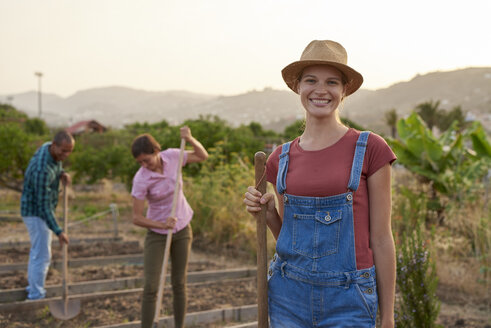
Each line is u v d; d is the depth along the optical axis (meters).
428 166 9.63
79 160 14.81
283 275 2.16
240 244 8.19
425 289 4.07
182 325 4.27
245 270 6.63
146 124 27.09
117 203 14.12
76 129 45.22
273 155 2.34
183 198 4.29
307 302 2.04
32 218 5.14
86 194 15.37
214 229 8.46
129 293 5.59
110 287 5.89
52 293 5.51
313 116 2.14
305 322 2.06
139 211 4.06
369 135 2.07
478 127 9.41
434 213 8.96
